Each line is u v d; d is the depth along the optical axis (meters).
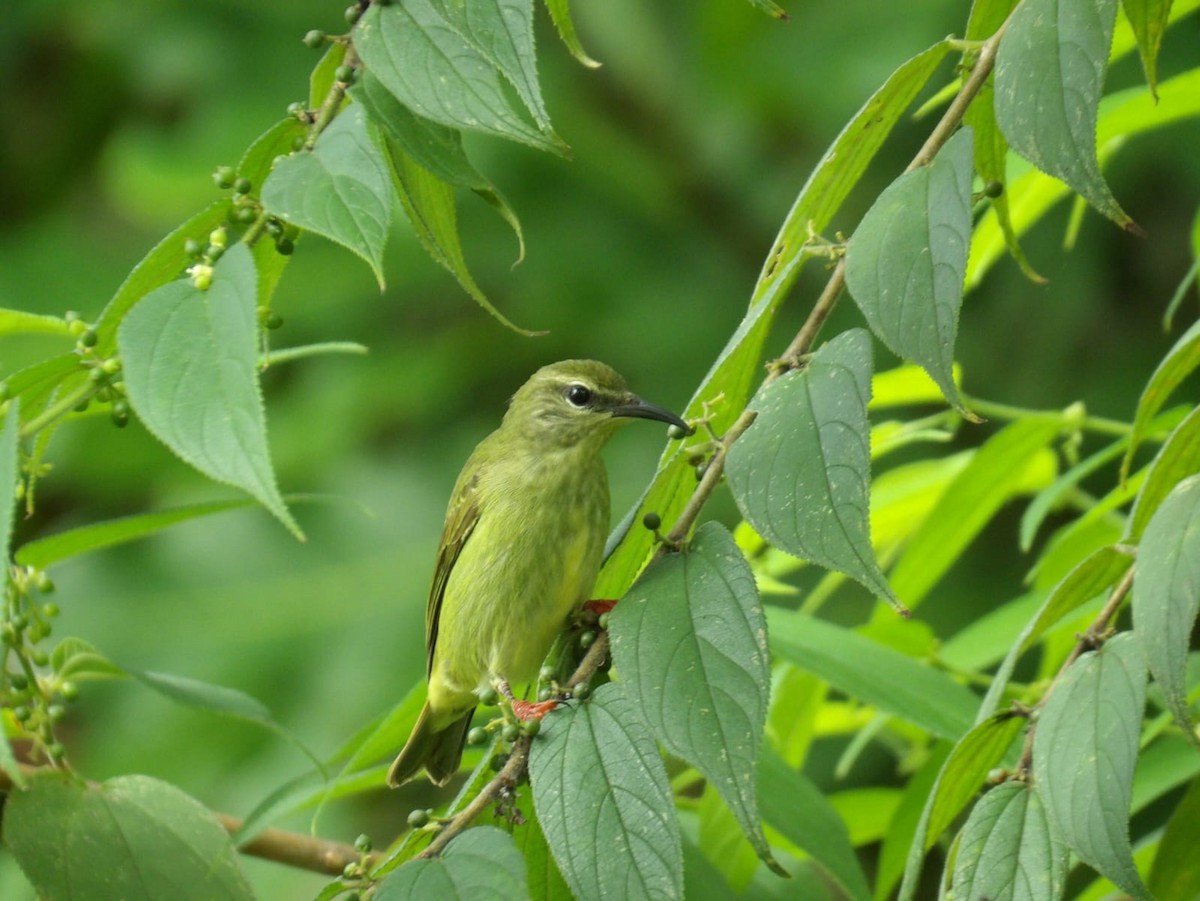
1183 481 5.23
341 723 14.18
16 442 5.45
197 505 7.52
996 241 9.16
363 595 14.90
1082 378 15.23
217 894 6.66
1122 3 6.15
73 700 6.95
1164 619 4.97
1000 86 5.50
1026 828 5.30
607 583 6.79
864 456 5.30
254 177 6.43
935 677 7.95
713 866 7.38
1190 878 6.46
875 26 15.44
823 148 15.83
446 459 15.67
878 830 9.36
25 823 6.62
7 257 16.16
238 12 16.80
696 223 16.72
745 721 5.22
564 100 16.64
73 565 15.15
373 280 15.80
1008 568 14.73
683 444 6.42
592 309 16.22
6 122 19.03
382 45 5.82
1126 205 15.32
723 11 16.05
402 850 5.65
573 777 5.33
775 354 15.45
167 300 5.22
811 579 14.79
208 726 14.32
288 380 15.91
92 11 17.42
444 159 6.00
